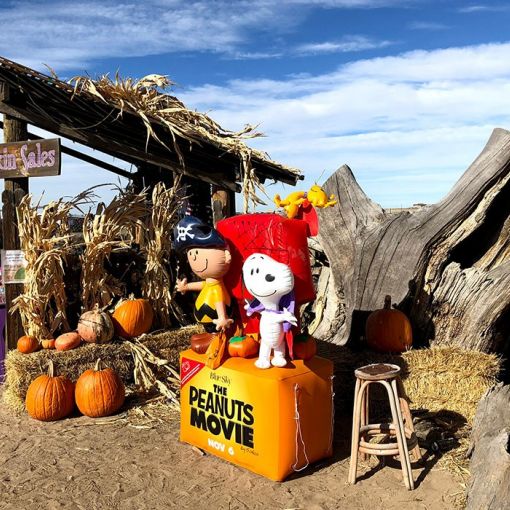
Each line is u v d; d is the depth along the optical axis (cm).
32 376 446
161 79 554
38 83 467
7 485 321
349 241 557
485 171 479
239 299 343
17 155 475
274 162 581
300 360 338
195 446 364
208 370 346
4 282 486
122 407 450
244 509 289
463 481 310
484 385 409
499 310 466
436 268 495
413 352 421
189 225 327
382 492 303
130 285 550
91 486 318
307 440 325
